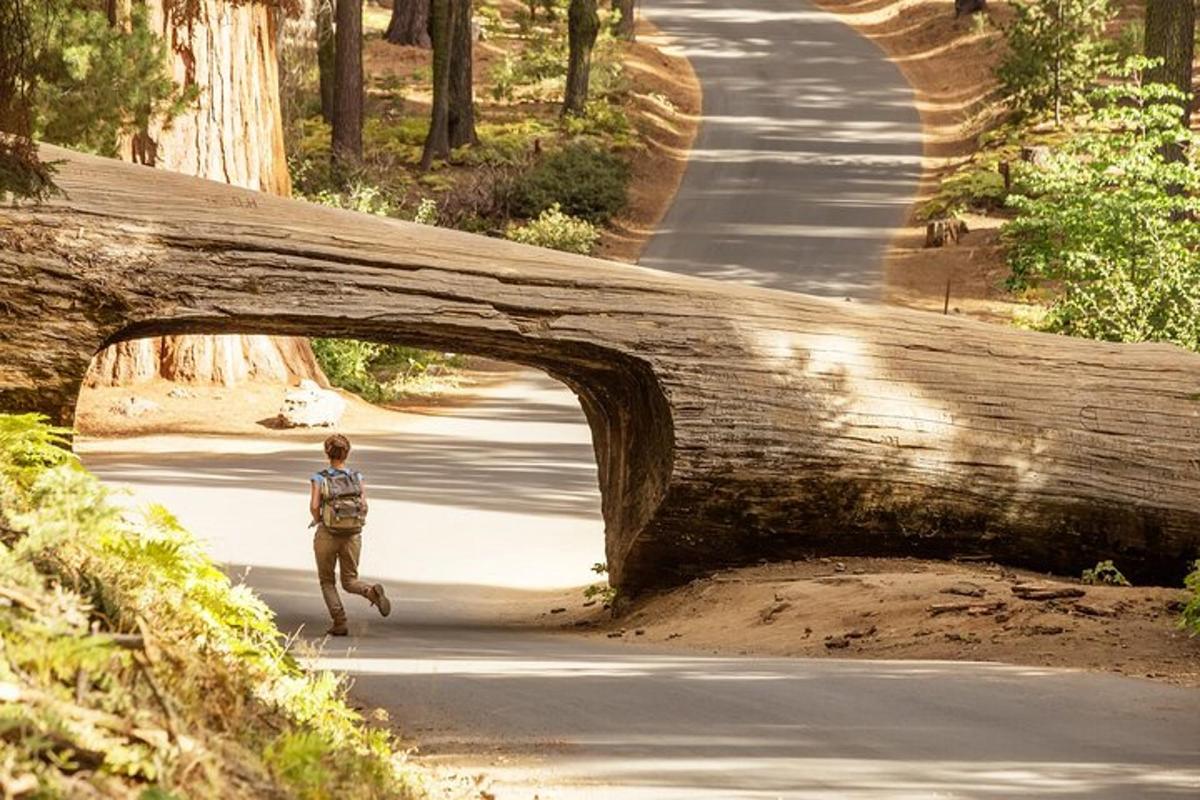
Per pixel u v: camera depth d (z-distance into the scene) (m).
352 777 4.74
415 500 25.00
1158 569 17.67
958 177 59.78
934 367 17.34
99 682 3.64
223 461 28.53
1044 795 6.82
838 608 14.30
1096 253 32.06
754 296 17.36
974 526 17.25
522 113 70.88
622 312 16.73
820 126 72.50
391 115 68.88
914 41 87.69
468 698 9.45
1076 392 17.56
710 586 16.48
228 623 5.63
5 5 9.11
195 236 15.89
